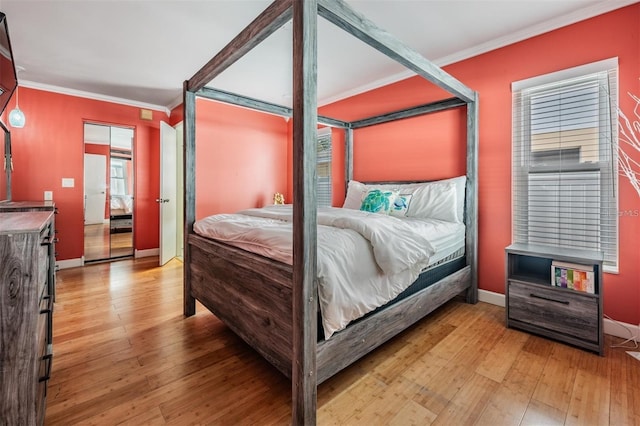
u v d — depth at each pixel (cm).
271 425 132
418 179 331
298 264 126
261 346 160
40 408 117
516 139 260
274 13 144
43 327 129
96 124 426
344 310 142
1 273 96
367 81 365
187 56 298
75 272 381
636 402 143
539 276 229
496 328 225
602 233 219
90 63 315
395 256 163
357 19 149
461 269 263
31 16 230
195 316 250
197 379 164
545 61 241
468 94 257
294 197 128
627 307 209
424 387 157
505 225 267
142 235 468
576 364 176
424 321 238
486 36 258
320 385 159
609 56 212
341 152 428
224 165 437
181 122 434
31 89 370
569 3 213
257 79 364
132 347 198
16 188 362
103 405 143
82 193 409
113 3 216
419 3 214
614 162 213
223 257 195
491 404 144
